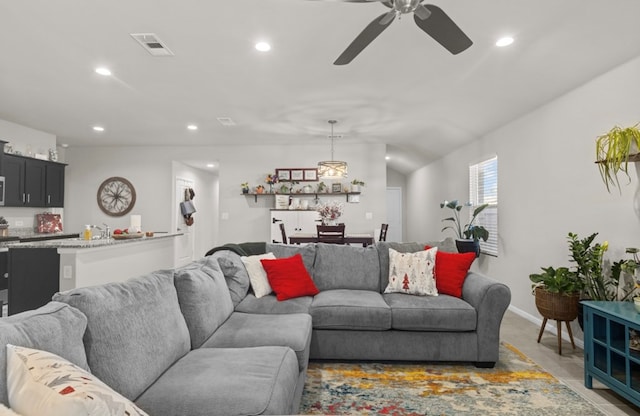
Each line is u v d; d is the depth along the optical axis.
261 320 2.58
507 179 4.65
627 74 2.85
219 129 5.87
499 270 4.87
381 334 2.92
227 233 7.20
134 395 1.45
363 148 7.13
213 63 3.28
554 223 3.71
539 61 3.07
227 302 2.67
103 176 7.36
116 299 1.58
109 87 3.91
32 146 5.86
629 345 2.18
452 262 3.29
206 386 1.55
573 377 2.71
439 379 2.69
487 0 2.27
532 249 4.09
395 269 3.35
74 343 1.26
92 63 3.29
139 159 7.34
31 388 0.89
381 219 7.09
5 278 4.79
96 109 4.76
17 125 5.59
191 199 8.31
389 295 3.25
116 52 3.07
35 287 3.84
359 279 3.50
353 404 2.33
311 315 2.91
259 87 3.90
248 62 3.26
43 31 2.71
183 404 1.43
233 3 2.34
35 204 5.78
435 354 2.88
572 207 3.46
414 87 3.86
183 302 2.15
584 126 3.30
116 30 2.69
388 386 2.57
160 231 7.29
